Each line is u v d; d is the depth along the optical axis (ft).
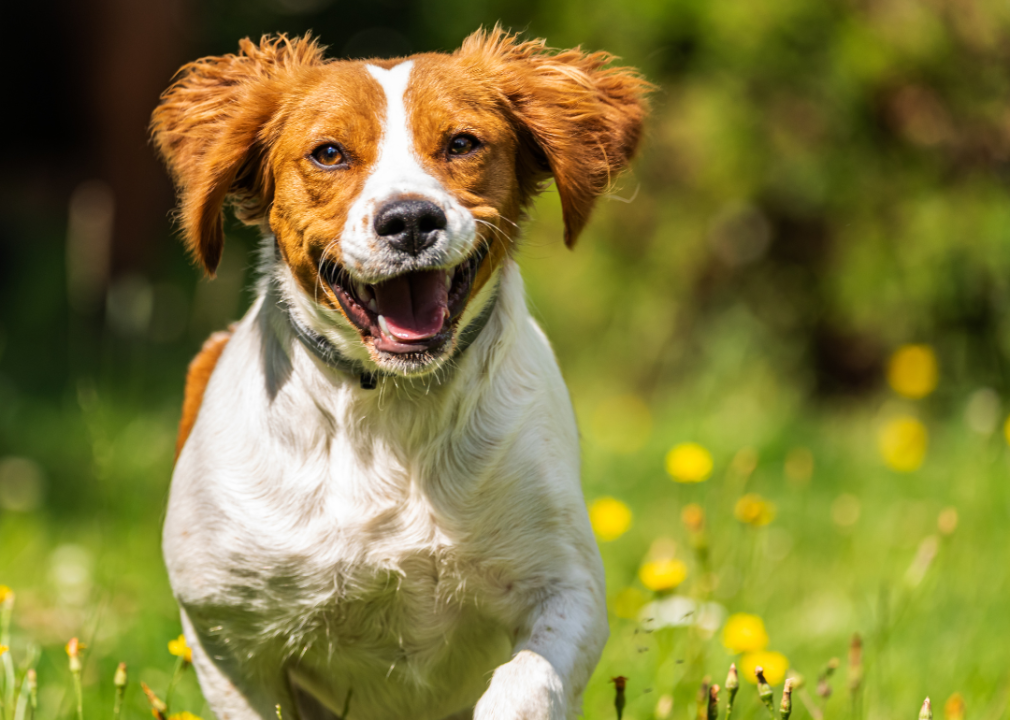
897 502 29.19
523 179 16.26
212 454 15.01
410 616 15.07
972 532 26.12
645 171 47.39
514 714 13.32
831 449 36.09
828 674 15.35
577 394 48.37
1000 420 35.68
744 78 46.14
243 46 16.47
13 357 50.55
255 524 14.53
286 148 15.01
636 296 48.57
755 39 45.50
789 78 45.75
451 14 54.19
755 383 43.04
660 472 33.42
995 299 43.29
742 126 45.75
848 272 44.93
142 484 30.78
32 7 59.93
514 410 14.93
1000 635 21.08
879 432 40.27
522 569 14.78
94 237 56.90
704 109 45.93
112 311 41.39
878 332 45.27
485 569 14.79
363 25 84.23
